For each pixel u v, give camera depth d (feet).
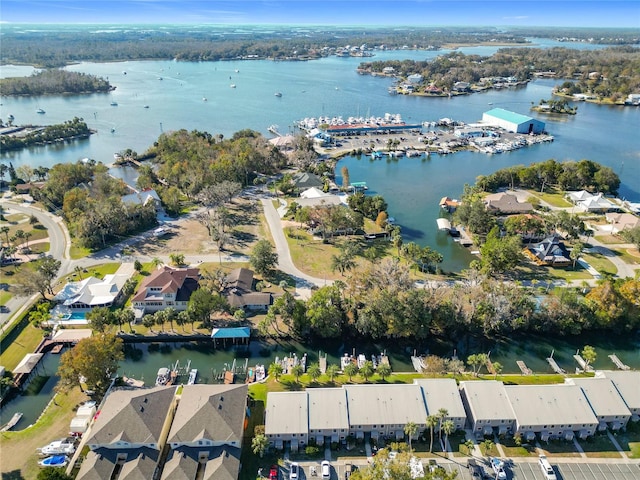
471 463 291.38
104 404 318.04
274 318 420.77
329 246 586.45
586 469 291.17
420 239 614.34
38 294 474.08
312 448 300.61
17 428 325.83
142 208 633.20
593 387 335.06
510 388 330.34
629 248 579.89
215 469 274.57
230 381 368.89
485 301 427.74
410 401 321.52
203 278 478.18
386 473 262.88
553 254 540.93
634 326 429.79
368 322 408.05
